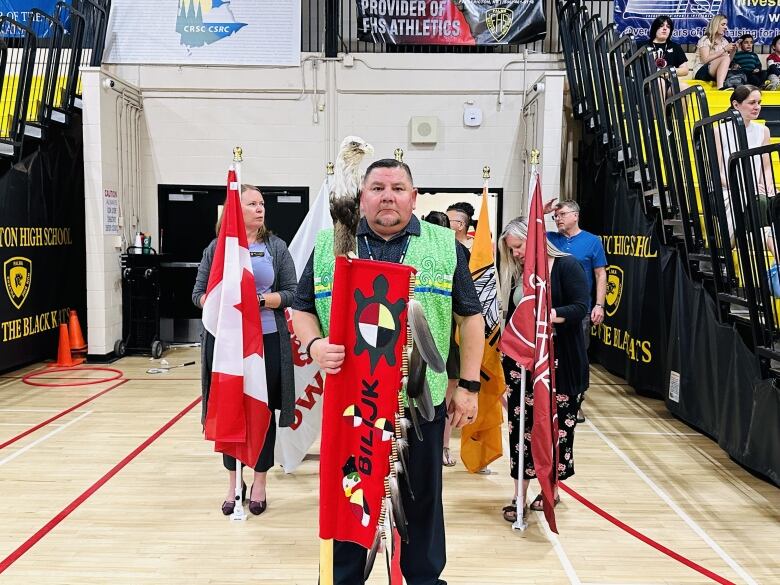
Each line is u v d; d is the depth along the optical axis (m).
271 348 3.17
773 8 7.80
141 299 7.16
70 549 2.83
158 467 3.86
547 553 2.84
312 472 3.85
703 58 7.45
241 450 3.04
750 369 3.82
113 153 7.02
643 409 5.29
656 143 5.03
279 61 7.82
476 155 7.95
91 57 7.51
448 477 3.80
